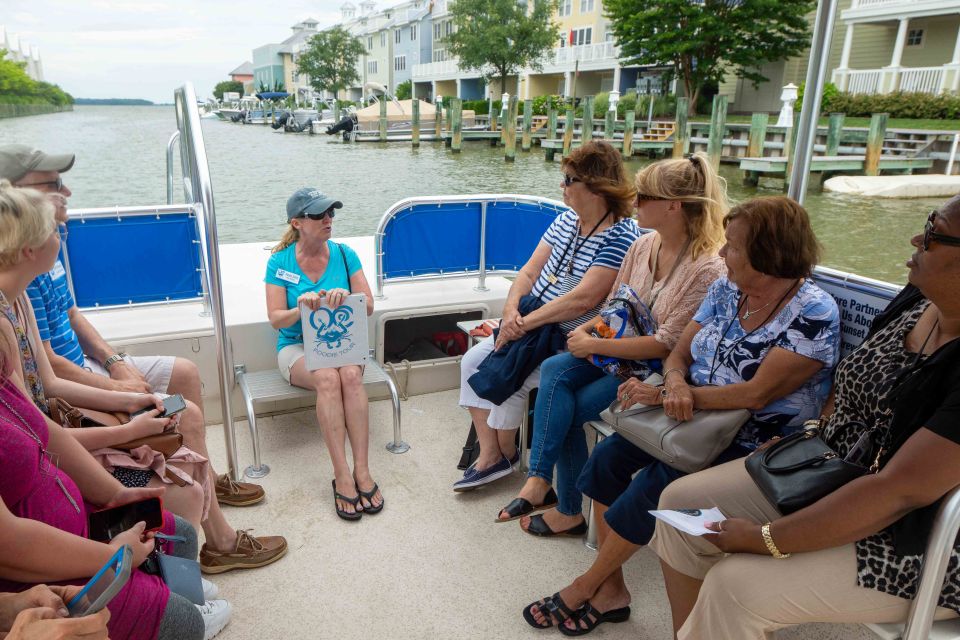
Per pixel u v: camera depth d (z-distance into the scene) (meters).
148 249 3.08
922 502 1.24
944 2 18.80
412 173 19.02
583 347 2.24
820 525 1.32
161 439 1.81
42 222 1.49
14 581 1.19
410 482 2.75
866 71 20.98
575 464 2.37
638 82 31.16
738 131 19.36
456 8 36.50
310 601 2.07
